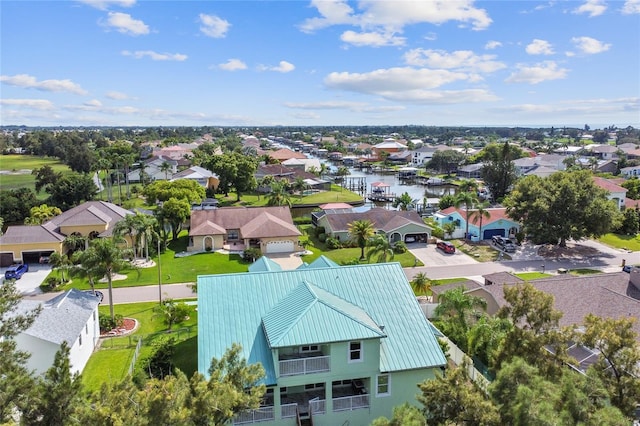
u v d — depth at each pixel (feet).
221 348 86.48
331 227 250.57
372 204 380.37
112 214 238.27
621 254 225.97
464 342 118.01
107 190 398.83
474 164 523.70
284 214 259.80
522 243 246.47
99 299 134.92
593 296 122.21
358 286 100.63
